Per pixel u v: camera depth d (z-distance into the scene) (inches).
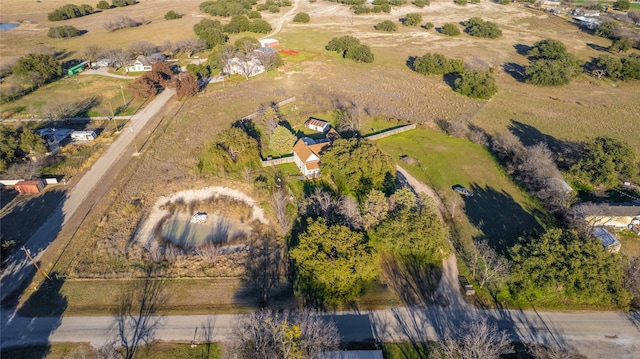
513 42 6353.3
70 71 4756.4
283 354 1396.4
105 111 3791.8
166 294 1879.9
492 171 2869.1
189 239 2272.4
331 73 4926.2
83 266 2027.6
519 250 1894.7
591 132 3427.7
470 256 2085.4
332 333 1595.7
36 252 2097.7
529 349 1620.3
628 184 2662.4
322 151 2834.6
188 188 2699.3
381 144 3225.9
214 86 4463.6
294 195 2593.5
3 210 2413.9
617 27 6358.3
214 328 1711.4
